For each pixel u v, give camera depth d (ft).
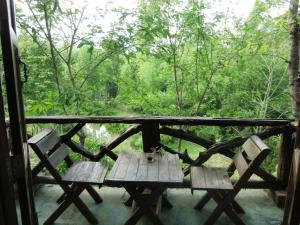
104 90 18.35
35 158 14.44
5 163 5.12
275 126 9.27
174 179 6.95
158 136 9.57
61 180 7.79
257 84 23.16
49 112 16.35
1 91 4.94
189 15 16.52
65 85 16.96
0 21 5.03
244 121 9.19
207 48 18.74
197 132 19.99
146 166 7.72
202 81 20.02
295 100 13.51
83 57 17.44
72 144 9.77
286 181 9.45
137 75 19.79
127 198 9.71
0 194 5.14
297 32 13.51
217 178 7.81
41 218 8.76
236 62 19.24
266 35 17.54
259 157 7.29
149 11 16.31
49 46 16.58
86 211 8.43
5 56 5.20
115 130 16.98
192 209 9.25
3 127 5.05
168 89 20.53
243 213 9.01
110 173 7.30
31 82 15.28
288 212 7.34
